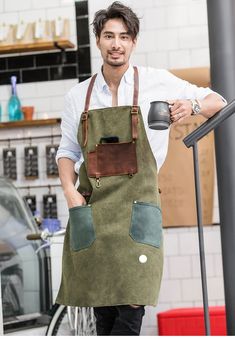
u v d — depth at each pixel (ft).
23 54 24.09
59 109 23.82
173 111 9.96
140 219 10.19
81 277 10.32
